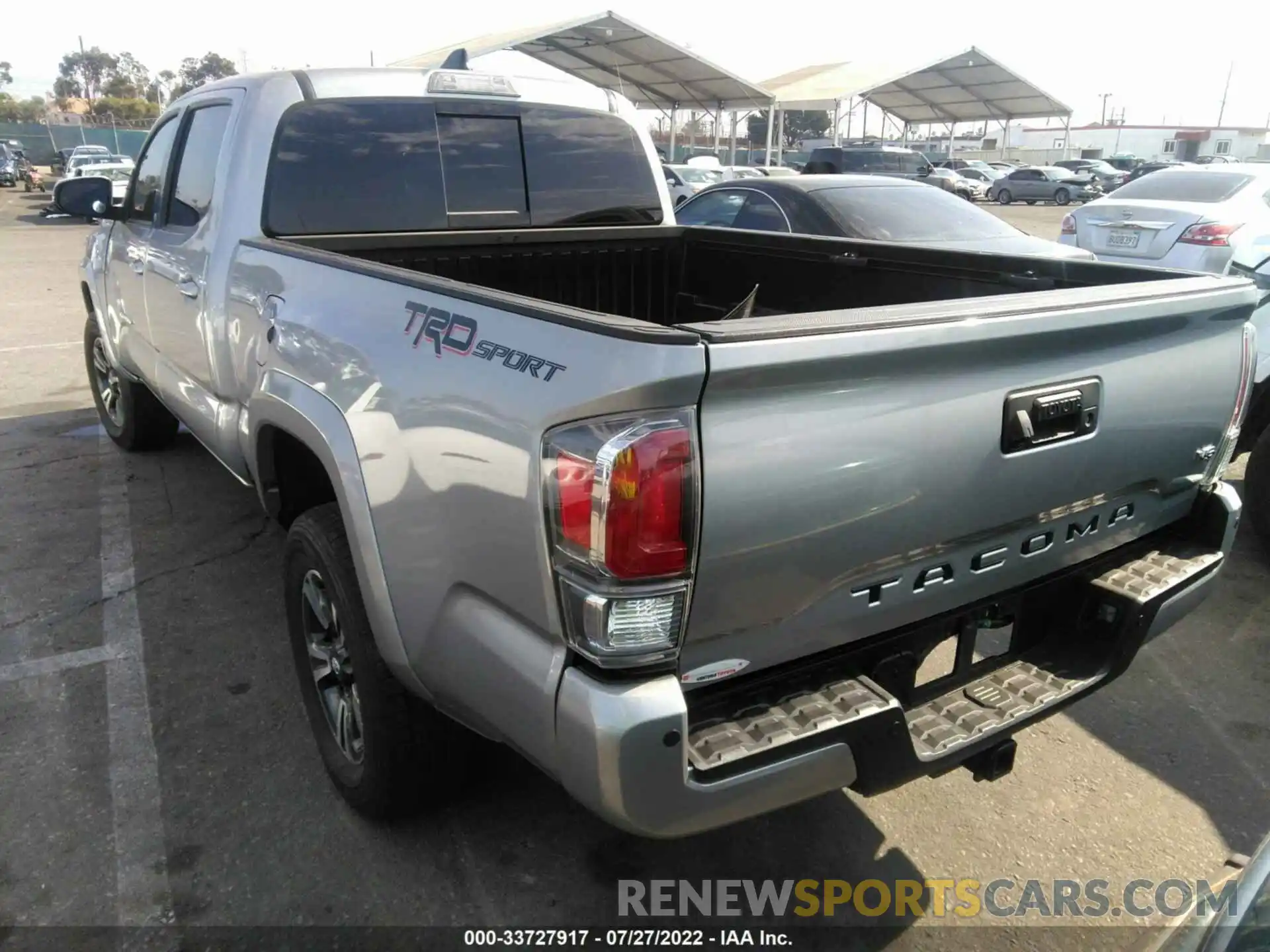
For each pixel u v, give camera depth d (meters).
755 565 1.75
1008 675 2.36
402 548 2.12
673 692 1.69
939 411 1.90
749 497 1.69
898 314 1.83
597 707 1.66
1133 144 77.25
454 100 3.66
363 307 2.36
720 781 1.74
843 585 1.92
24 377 7.61
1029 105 40.34
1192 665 3.62
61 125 57.81
